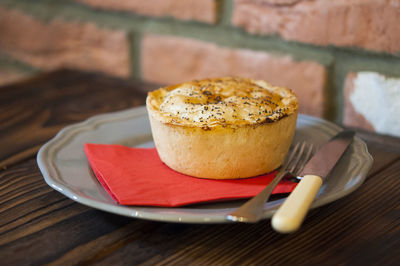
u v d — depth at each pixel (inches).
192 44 32.2
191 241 18.8
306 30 28.0
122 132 24.8
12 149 24.6
